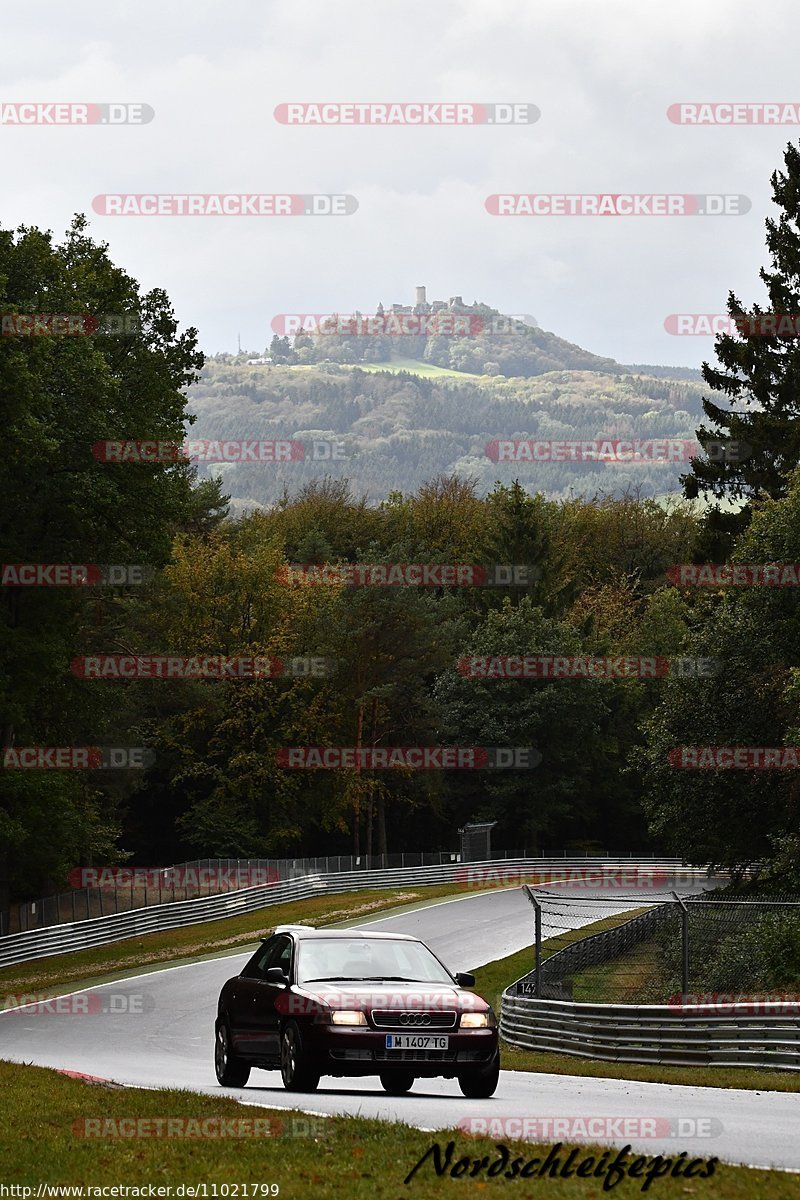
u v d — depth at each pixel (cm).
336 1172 2519
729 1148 2883
